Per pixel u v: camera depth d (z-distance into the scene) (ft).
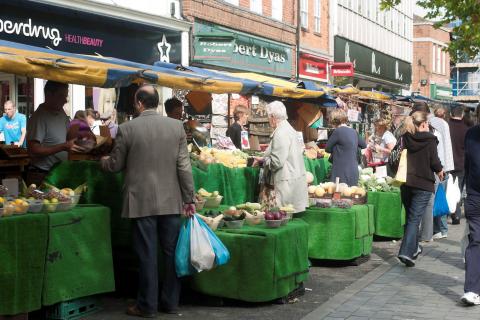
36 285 21.17
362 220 33.47
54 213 21.91
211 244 23.53
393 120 49.19
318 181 43.29
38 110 26.71
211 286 25.00
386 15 149.79
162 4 63.46
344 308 24.59
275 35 86.69
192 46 66.44
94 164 26.61
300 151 30.19
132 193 23.26
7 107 46.62
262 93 36.91
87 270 22.90
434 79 208.13
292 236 25.86
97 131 45.68
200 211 27.81
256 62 81.25
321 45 106.11
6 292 20.47
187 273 23.79
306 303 25.93
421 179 31.83
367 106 75.20
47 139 26.63
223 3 72.79
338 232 32.42
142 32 61.00
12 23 47.62
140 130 23.29
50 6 50.26
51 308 22.48
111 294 26.81
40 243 21.21
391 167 32.71
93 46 55.42
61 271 21.94
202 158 30.78
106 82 24.47
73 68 22.90
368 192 40.16
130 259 26.81
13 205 21.03
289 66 91.45
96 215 23.31
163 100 62.95
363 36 131.95
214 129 60.03
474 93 241.55
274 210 26.20
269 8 85.92
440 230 41.57
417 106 32.40
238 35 75.97
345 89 55.77
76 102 53.11
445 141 41.96
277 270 24.79
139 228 23.35
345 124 37.76
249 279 24.58
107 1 56.75
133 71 25.70
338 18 116.16
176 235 23.89
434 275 30.53
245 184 32.99
